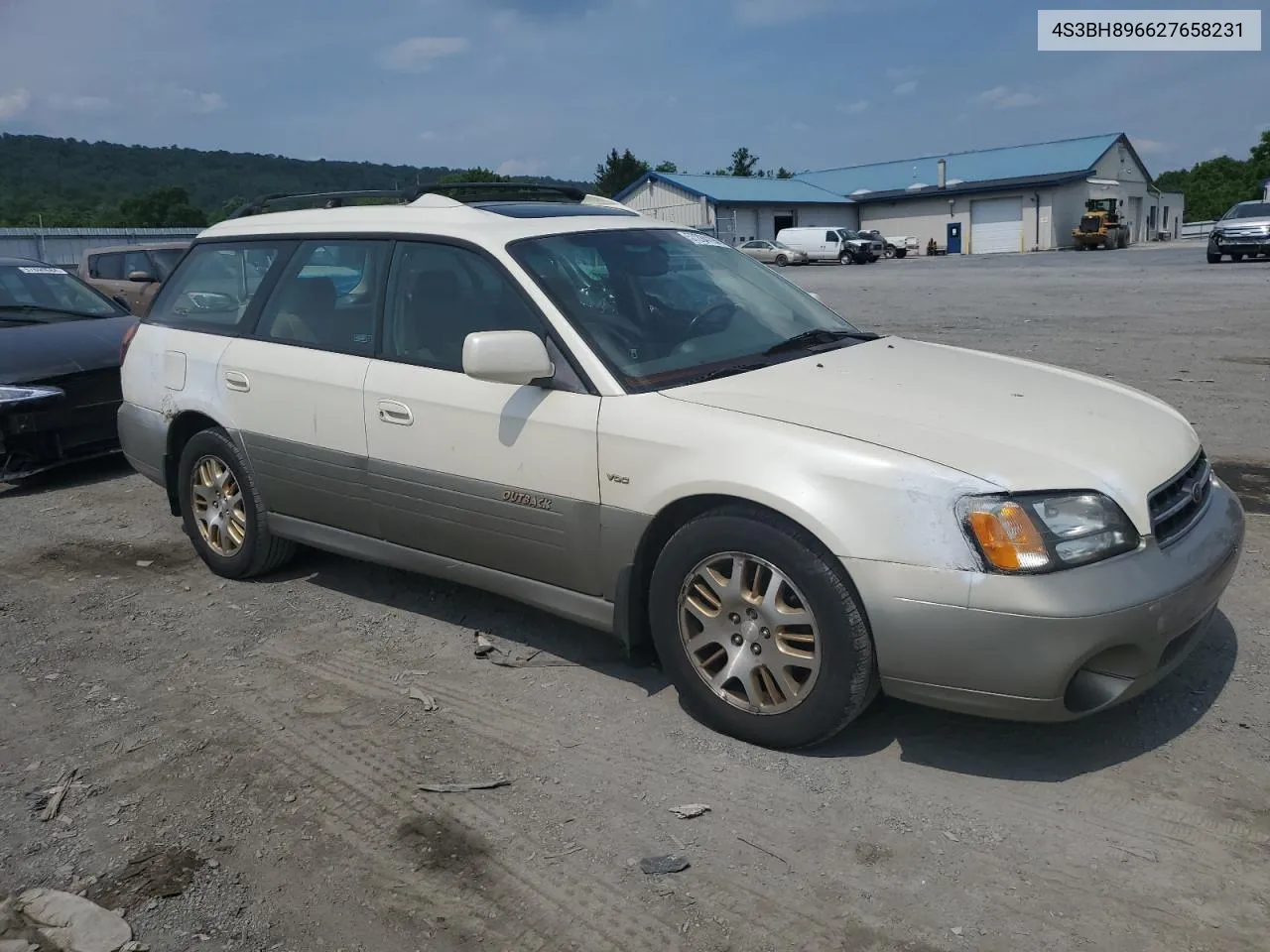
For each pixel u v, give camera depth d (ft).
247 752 11.62
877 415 10.94
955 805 10.05
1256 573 15.33
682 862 9.34
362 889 9.21
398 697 12.81
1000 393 11.84
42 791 10.94
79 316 27.02
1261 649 12.90
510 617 15.17
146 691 13.25
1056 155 193.36
